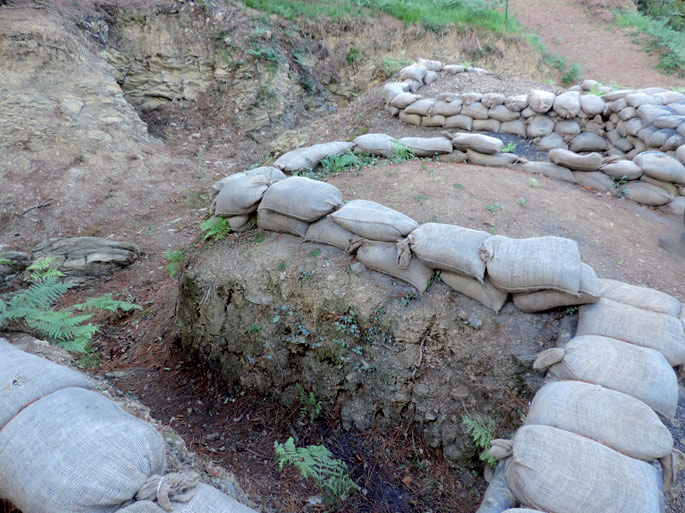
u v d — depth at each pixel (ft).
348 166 22.09
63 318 12.66
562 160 21.18
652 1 64.90
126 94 42.39
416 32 50.44
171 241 27.02
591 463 7.38
